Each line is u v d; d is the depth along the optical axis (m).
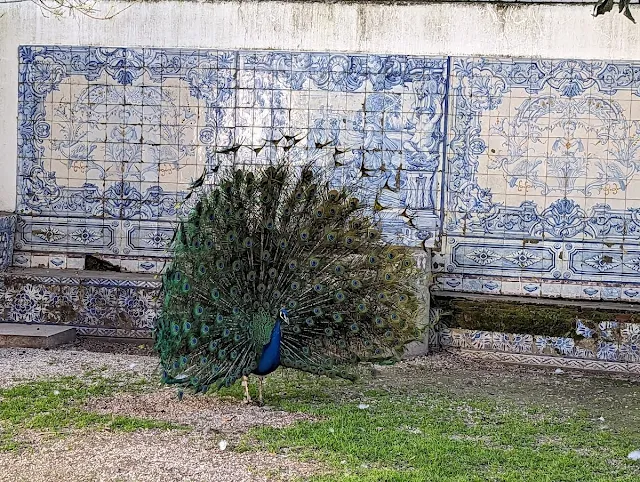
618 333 10.41
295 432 7.25
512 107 11.19
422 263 10.53
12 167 11.73
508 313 10.66
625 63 10.98
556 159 11.16
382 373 9.73
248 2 11.38
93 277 11.05
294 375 9.37
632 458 6.92
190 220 8.16
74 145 11.69
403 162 11.35
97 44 11.59
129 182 11.66
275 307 8.07
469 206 11.32
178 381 7.59
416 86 11.28
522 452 6.97
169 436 7.09
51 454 6.60
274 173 8.54
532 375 10.03
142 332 11.02
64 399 8.11
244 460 6.56
